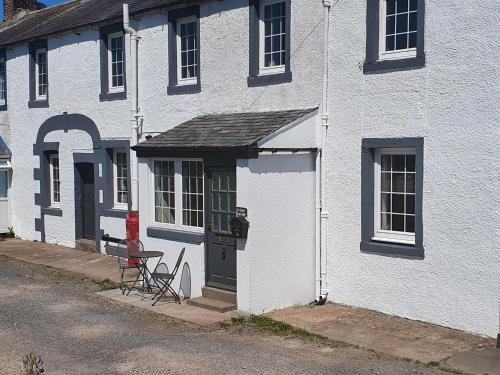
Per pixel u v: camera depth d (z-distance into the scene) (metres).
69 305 9.73
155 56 12.59
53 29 15.32
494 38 7.84
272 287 9.23
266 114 10.26
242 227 8.88
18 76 16.83
